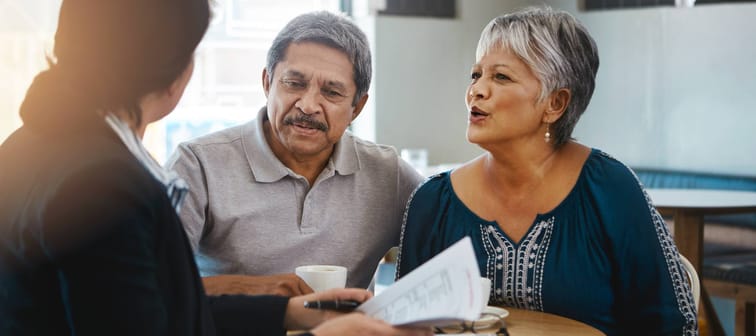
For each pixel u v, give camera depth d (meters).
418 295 1.25
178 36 1.08
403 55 6.07
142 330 0.98
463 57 6.35
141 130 1.11
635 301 1.80
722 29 5.19
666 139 5.48
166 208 1.06
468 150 6.44
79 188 0.97
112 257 0.97
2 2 4.59
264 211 1.92
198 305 1.13
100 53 1.05
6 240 1.01
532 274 1.81
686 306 1.77
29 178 1.02
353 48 1.85
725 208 3.29
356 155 2.02
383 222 2.04
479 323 1.59
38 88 1.05
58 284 1.00
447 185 1.96
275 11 5.68
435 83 6.23
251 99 5.61
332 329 1.21
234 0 5.51
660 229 1.81
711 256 4.26
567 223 1.83
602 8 5.85
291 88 1.83
